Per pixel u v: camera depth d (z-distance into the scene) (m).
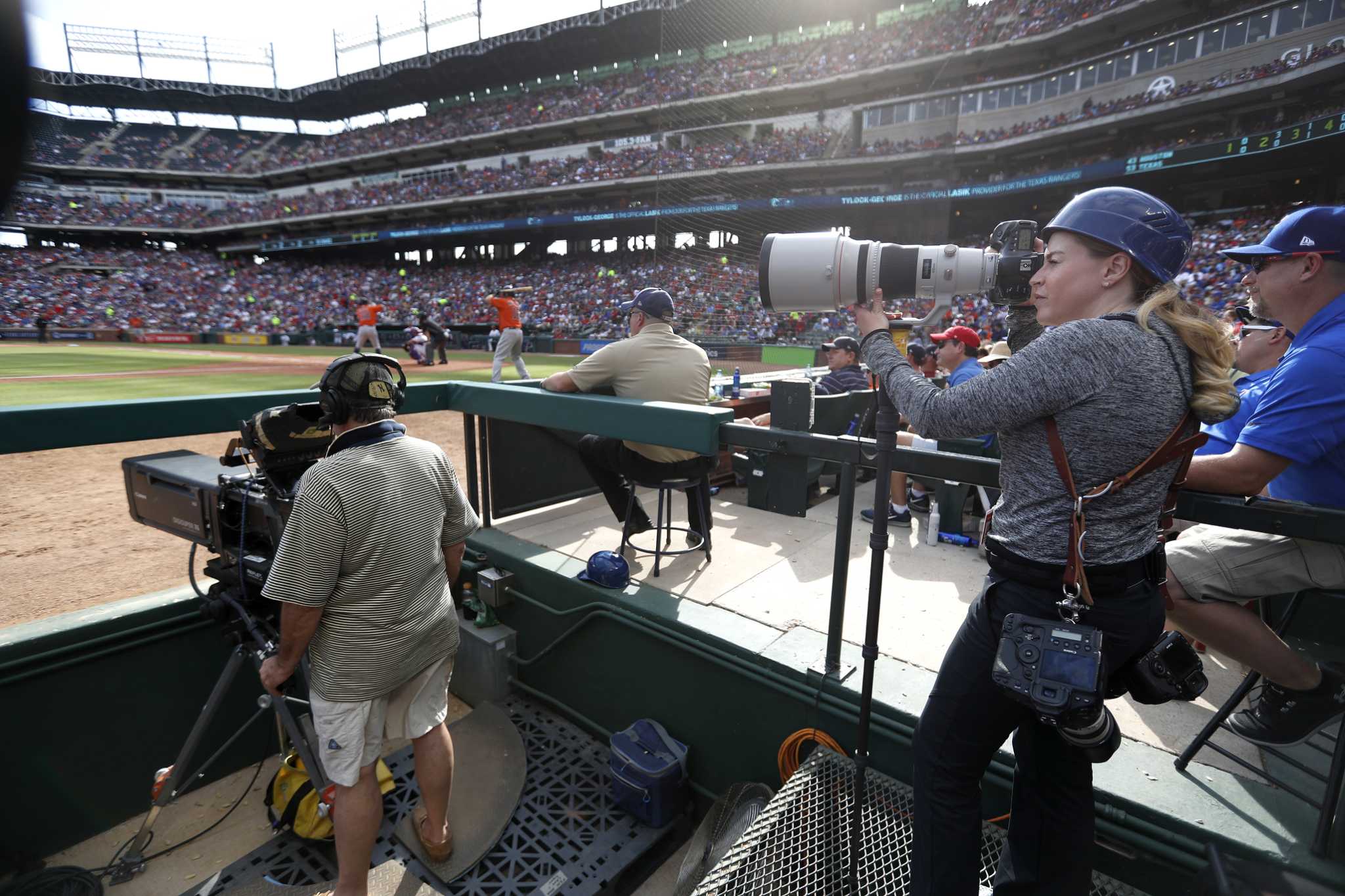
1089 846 1.24
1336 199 25.86
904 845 1.71
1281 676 1.53
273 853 2.19
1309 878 1.32
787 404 2.76
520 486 3.62
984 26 30.23
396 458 1.82
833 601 1.97
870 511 3.94
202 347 32.88
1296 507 1.36
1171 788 1.57
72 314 39.34
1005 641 1.11
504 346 11.70
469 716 2.79
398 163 52.22
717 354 16.92
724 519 3.77
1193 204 29.36
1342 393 1.33
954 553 3.22
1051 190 31.30
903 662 2.09
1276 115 25.70
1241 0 25.05
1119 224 1.10
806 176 21.52
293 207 49.91
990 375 1.13
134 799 2.42
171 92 54.16
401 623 1.80
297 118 60.97
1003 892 1.31
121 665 2.34
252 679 2.69
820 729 2.03
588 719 2.73
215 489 1.98
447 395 3.19
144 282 44.94
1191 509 1.48
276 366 20.12
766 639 2.22
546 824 2.26
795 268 1.44
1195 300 1.20
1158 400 1.05
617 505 3.28
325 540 1.65
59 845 2.26
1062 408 1.08
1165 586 1.23
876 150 20.53
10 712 2.12
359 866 1.86
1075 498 1.09
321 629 1.77
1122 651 1.13
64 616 2.30
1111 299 1.16
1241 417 2.19
